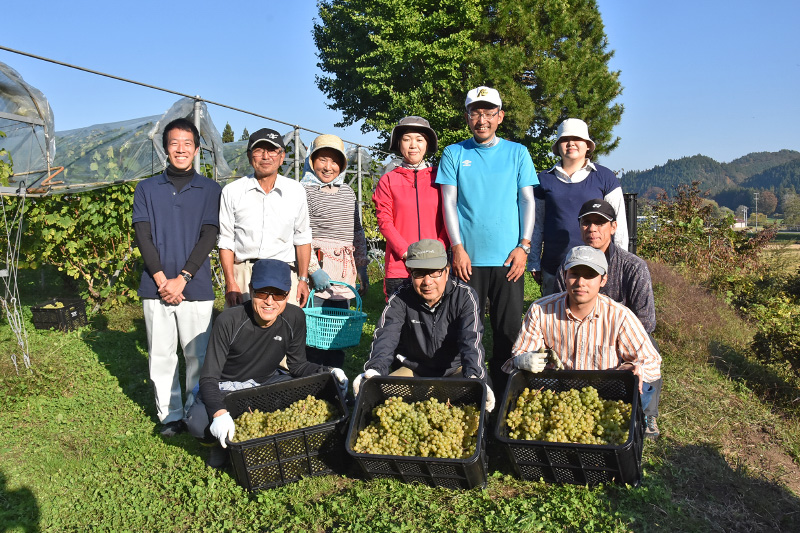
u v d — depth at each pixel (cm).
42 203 901
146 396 585
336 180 616
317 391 433
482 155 514
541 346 448
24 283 1245
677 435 490
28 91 624
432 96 2522
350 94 2773
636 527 339
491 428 441
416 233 532
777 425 536
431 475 371
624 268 477
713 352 726
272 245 504
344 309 569
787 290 1178
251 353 434
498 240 506
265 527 351
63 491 407
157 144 835
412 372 469
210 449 461
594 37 2756
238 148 1487
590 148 545
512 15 2519
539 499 367
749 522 371
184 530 358
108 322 888
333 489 392
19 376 599
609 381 413
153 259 468
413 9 2486
